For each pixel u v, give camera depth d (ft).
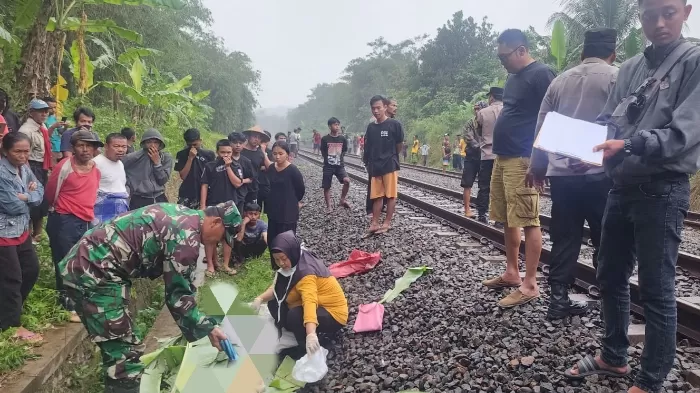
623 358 10.25
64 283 10.20
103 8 49.06
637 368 10.61
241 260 24.53
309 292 13.84
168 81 71.67
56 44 27.40
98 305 10.24
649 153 8.07
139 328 17.34
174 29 65.51
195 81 103.40
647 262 8.82
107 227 10.20
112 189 17.69
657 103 8.54
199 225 10.33
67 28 28.91
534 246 14.17
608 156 8.48
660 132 8.02
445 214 30.83
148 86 51.67
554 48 52.24
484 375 11.13
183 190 25.22
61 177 15.12
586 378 10.39
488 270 18.69
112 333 10.34
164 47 63.46
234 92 116.67
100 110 43.62
